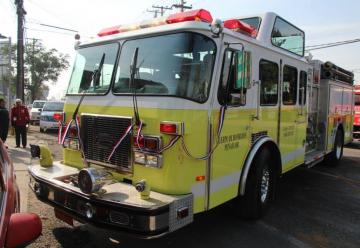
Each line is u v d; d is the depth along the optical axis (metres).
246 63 4.49
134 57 4.59
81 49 5.43
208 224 5.47
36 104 25.53
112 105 4.63
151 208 3.62
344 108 10.62
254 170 5.47
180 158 4.05
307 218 5.88
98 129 4.75
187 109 4.07
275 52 5.89
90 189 3.94
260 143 5.38
